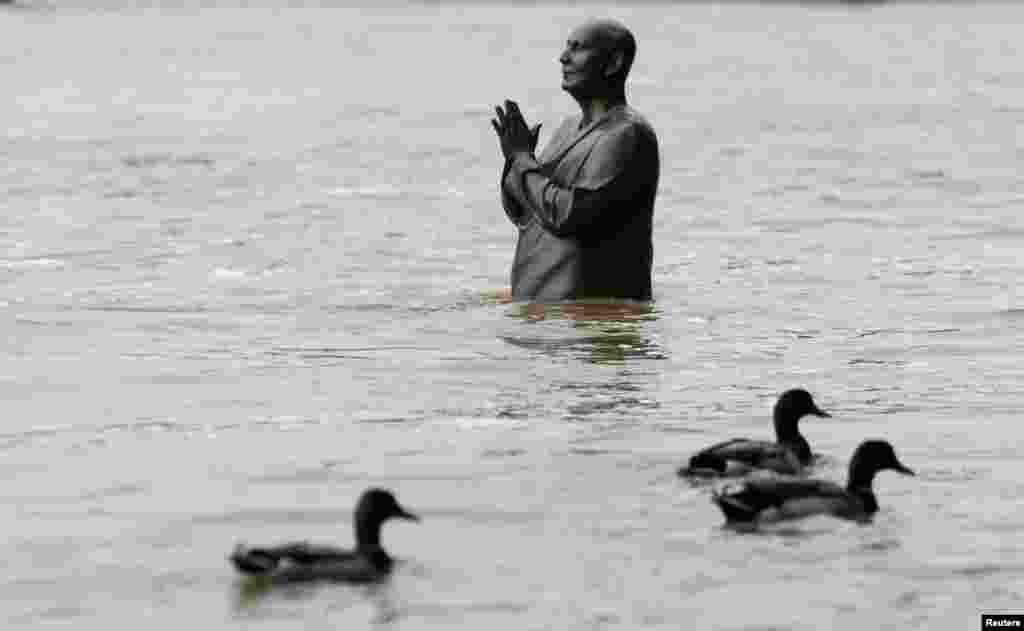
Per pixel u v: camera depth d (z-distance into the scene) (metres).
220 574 29.28
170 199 84.81
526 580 29.06
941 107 141.12
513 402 41.47
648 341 49.03
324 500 33.22
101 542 30.88
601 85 53.25
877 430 39.12
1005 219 78.44
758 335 50.41
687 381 44.00
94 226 74.88
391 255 67.19
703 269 64.12
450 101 147.12
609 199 52.28
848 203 84.75
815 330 51.50
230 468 35.50
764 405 41.31
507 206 54.91
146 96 150.75
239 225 75.81
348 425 39.16
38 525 31.83
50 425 39.25
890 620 27.52
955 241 71.81
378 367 45.44
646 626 27.27
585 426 39.03
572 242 53.50
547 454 36.50
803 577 29.25
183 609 27.80
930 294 58.38
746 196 87.56
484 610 27.81
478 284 59.62
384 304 55.12
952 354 48.00
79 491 33.94
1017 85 163.75
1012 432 38.84
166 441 37.75
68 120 127.69
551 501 33.09
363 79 173.00
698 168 100.06
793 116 134.12
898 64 196.88
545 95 153.12
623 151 52.19
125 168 97.69
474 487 34.03
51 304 55.34
